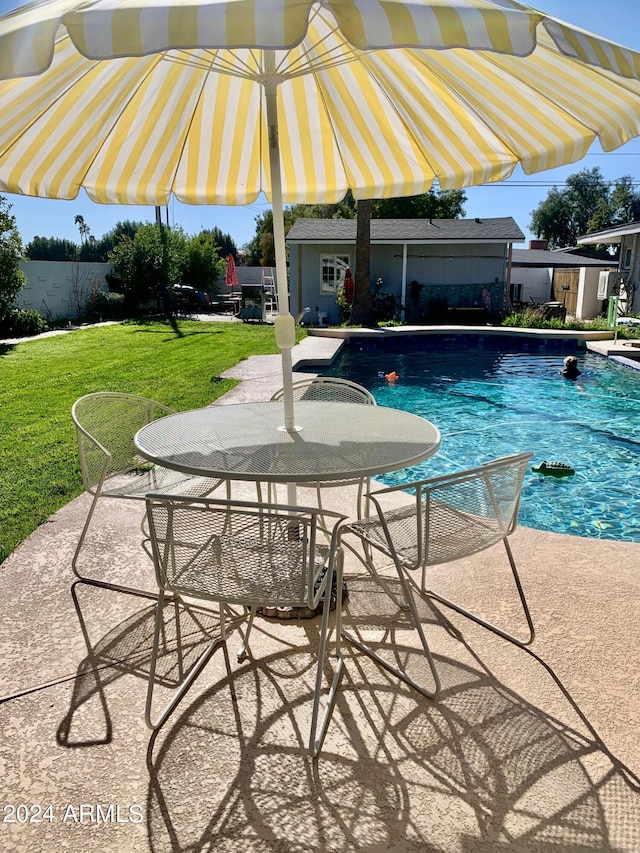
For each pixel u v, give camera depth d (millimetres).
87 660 2350
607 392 9562
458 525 2297
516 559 3164
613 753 1857
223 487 4258
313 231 19562
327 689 2188
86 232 36250
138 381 8727
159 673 2275
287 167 3969
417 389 9906
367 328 15766
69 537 3445
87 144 3000
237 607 2791
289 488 2812
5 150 2516
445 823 1609
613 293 18703
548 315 18016
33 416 6652
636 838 1562
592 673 2240
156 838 1575
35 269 18812
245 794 1712
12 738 1934
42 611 2695
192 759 1847
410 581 2947
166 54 2656
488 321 18359
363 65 3016
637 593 2803
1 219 14070
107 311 20812
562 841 1554
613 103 2127
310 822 1615
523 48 1409
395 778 1764
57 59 2082
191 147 3598
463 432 7242
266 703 2107
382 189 3920
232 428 2820
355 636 2525
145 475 3414
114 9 1341
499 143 3121
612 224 44594
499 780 1753
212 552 1979
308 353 11523
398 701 2111
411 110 3189
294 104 3541
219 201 3979
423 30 1330
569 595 2793
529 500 5012
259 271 29578
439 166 3516
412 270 19344
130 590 2889
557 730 1956
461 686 2182
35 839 1576
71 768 1813
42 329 15938
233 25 1280
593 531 4430
